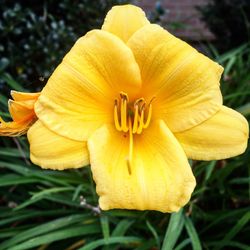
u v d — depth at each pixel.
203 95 0.17
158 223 0.27
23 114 0.18
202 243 0.26
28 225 0.27
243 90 0.32
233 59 0.35
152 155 0.18
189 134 0.18
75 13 0.38
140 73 0.17
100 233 0.26
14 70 0.36
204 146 0.18
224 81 0.34
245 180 0.27
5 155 0.30
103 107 0.18
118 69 0.17
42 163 0.17
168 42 0.17
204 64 0.17
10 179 0.27
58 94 0.17
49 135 0.17
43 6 0.39
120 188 0.17
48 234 0.24
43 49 0.35
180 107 0.18
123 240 0.24
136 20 0.18
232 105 0.32
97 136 0.17
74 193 0.27
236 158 0.29
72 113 0.17
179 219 0.24
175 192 0.17
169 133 0.18
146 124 0.18
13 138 0.30
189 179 0.17
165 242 0.23
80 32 0.39
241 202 0.29
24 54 0.36
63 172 0.29
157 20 0.43
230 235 0.25
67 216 0.27
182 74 0.17
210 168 0.27
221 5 0.50
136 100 0.18
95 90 0.17
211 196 0.28
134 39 0.17
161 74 0.17
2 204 0.31
